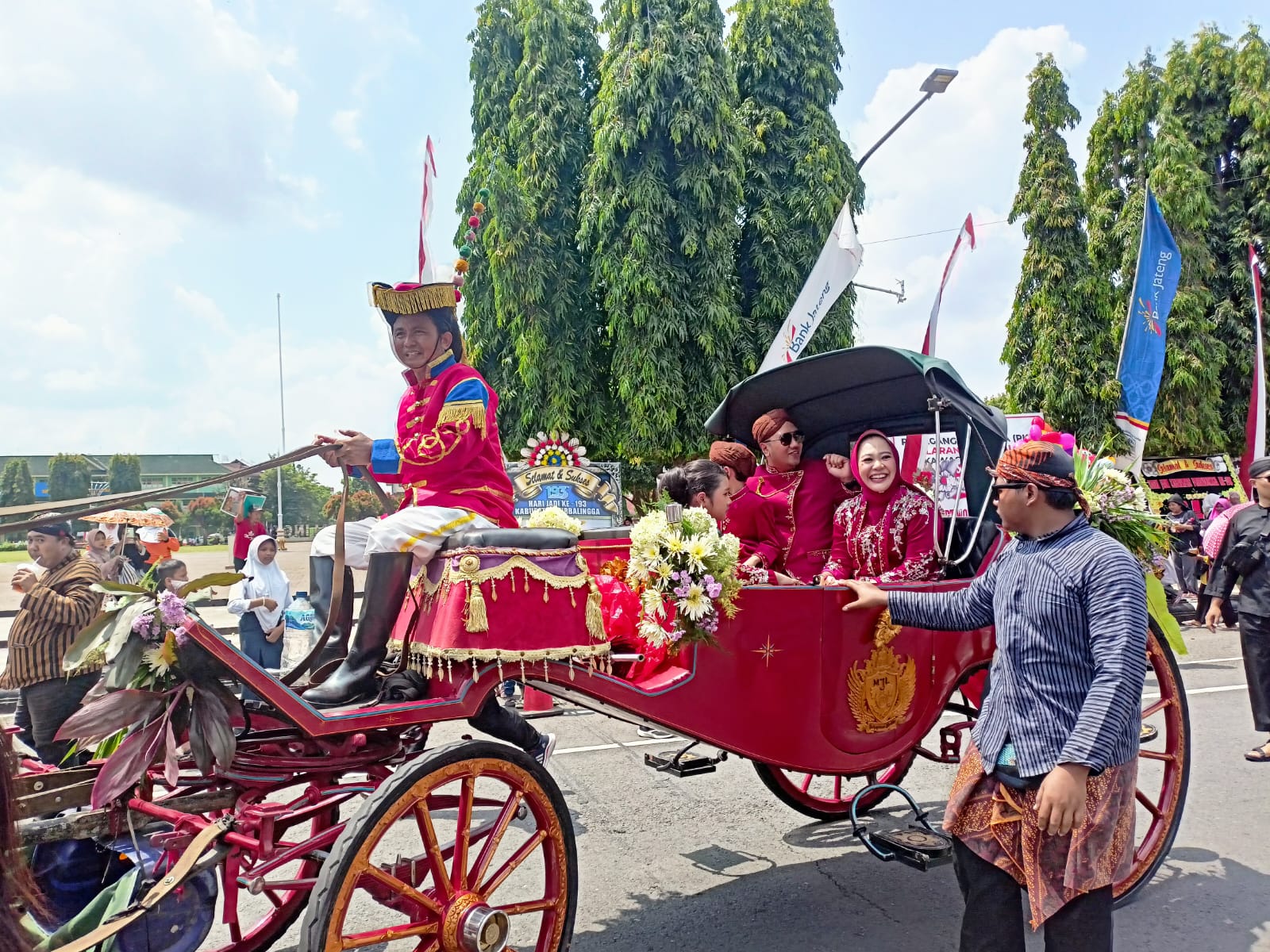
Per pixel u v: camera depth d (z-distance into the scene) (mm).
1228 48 20375
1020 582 2715
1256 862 4293
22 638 4703
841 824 4879
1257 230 19688
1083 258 19453
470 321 14188
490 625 2775
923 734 4059
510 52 14484
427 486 3242
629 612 3498
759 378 4719
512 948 2746
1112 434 18812
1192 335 18984
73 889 2707
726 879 4152
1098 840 2516
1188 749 4086
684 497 4348
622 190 13086
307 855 2828
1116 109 19891
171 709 2500
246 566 7508
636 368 13156
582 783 5594
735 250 14430
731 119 13266
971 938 2713
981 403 4148
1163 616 4180
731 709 3383
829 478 4855
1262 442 15039
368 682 2939
